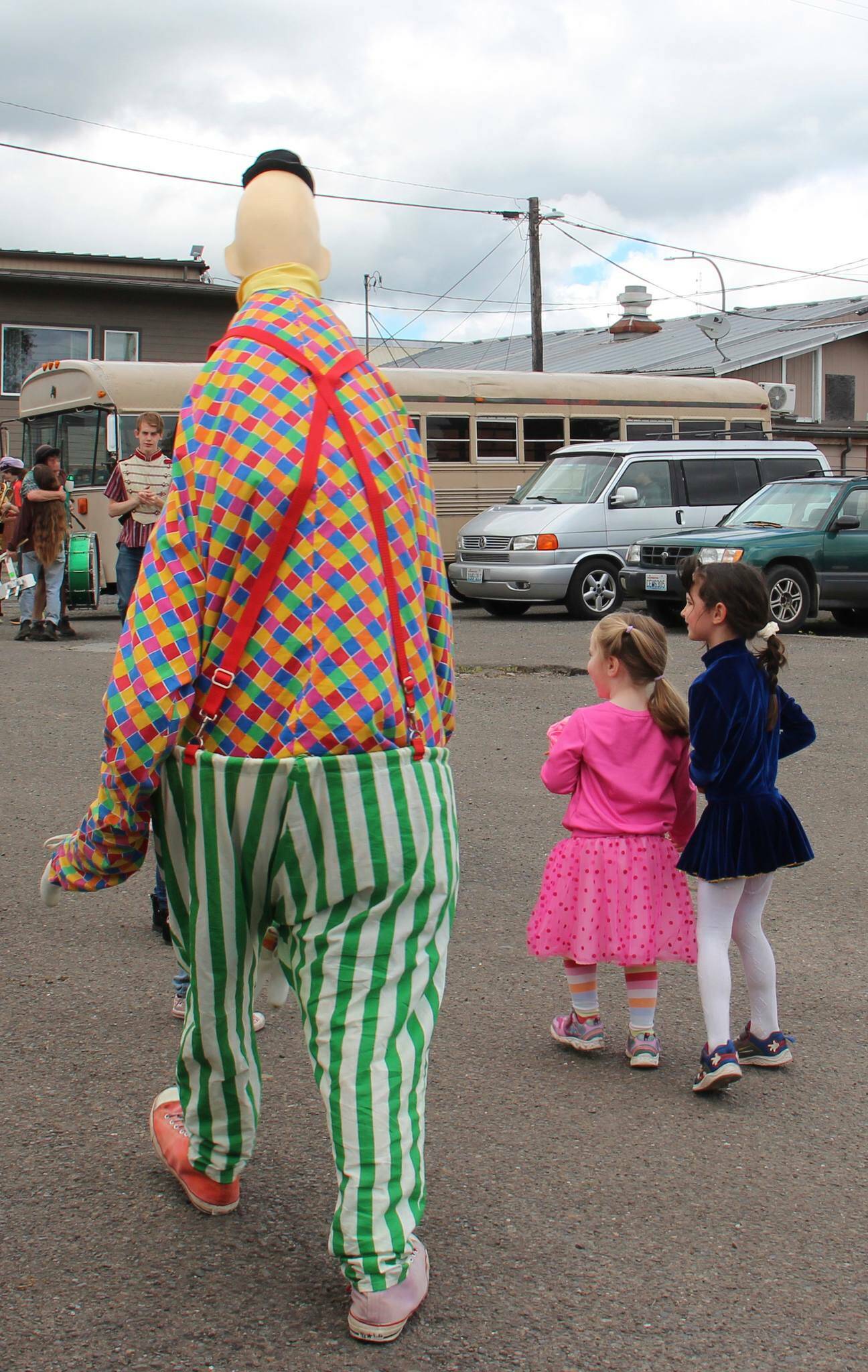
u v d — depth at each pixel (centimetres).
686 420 2050
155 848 270
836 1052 405
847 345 3459
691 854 372
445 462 1870
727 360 3359
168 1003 429
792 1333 261
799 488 1562
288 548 241
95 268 2650
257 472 238
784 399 2900
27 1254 282
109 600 1981
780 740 381
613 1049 406
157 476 639
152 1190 310
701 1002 426
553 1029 408
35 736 842
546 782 397
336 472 243
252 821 245
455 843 258
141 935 497
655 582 1497
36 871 571
